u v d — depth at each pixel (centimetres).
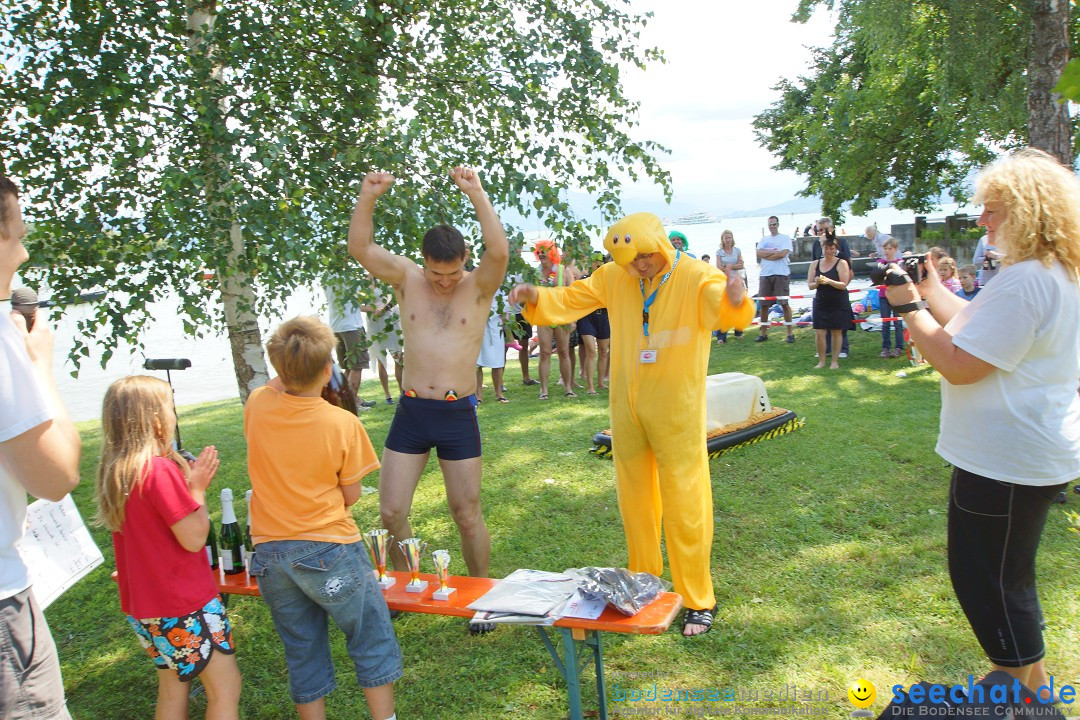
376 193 375
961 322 272
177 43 569
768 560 469
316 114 567
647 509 418
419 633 411
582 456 706
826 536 496
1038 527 266
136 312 594
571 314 426
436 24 605
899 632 378
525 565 486
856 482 589
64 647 421
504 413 895
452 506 399
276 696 366
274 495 299
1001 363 254
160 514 281
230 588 365
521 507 587
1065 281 256
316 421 296
